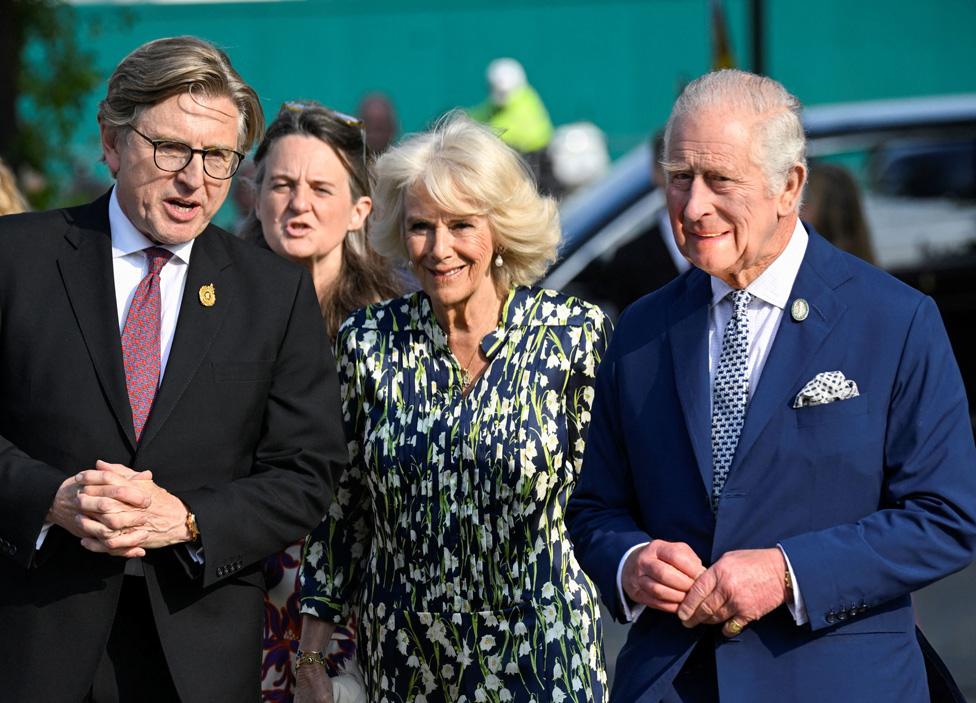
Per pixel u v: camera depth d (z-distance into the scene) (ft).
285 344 30.63
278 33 127.44
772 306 28.22
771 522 27.35
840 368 27.32
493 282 33.63
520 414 32.58
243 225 42.04
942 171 69.51
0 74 81.15
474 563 32.50
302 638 34.55
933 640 58.44
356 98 129.59
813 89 127.65
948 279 68.85
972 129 69.82
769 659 27.17
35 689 28.37
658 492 28.68
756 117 27.04
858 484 27.12
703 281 29.25
